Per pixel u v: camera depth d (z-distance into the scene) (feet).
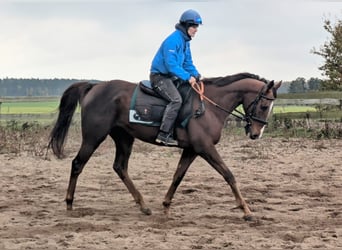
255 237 23.44
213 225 25.70
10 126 66.69
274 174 40.65
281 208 29.45
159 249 21.58
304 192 33.91
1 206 29.66
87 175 40.52
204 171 42.22
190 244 22.24
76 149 54.54
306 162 46.32
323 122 68.44
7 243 22.31
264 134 67.36
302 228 25.05
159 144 28.19
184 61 28.27
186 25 27.61
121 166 29.14
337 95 76.02
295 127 67.67
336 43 83.30
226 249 21.67
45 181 38.06
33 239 23.03
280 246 22.02
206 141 27.04
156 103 27.76
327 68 84.64
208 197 32.60
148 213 28.17
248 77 28.22
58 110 29.30
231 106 27.84
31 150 52.16
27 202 30.96
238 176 39.99
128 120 28.07
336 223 26.08
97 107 28.17
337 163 45.65
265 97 27.66
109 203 31.07
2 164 45.09
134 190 28.71
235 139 62.95
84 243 22.31
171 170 43.06
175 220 26.78
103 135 28.17
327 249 21.58
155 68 27.78
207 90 27.78
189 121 27.14
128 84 28.73
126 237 23.38
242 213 28.25
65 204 30.63
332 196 32.83
